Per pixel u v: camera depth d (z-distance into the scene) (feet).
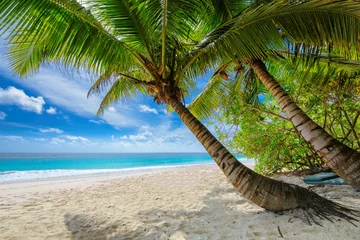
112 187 22.88
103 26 9.99
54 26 8.43
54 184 28.53
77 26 8.89
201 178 25.21
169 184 22.74
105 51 9.93
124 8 9.49
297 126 10.68
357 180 8.85
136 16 9.91
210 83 19.81
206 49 10.66
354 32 7.98
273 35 9.65
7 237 9.62
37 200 17.39
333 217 8.34
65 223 11.46
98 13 9.53
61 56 9.30
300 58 11.82
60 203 16.16
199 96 20.72
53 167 77.92
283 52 11.84
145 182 25.18
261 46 9.86
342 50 9.30
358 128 17.22
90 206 14.89
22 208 14.71
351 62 12.08
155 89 12.01
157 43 11.80
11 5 7.22
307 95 15.79
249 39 9.84
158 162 116.57
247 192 9.63
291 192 9.53
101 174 48.24
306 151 19.11
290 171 21.33
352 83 13.93
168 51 12.08
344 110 15.12
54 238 9.50
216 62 11.27
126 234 9.68
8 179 39.01
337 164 9.30
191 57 11.56
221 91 20.53
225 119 17.98
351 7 7.63
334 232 7.27
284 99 11.41
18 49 11.69
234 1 14.48
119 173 50.42
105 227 10.60
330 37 8.64
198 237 8.65
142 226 10.43
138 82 12.30
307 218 8.56
